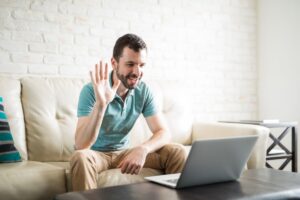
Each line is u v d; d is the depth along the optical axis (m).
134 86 1.84
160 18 3.08
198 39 3.26
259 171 1.70
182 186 1.36
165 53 3.11
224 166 1.43
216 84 3.35
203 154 1.34
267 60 3.48
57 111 2.33
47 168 1.74
